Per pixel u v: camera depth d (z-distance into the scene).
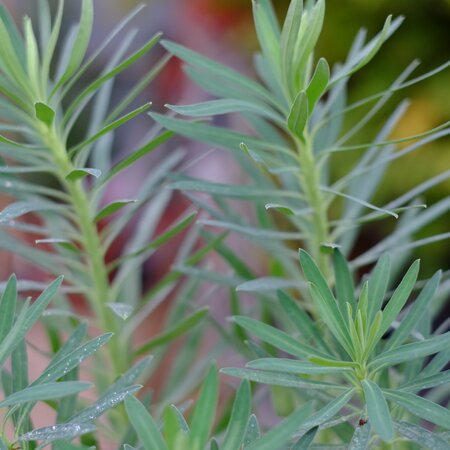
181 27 2.79
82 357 0.77
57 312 0.86
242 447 0.76
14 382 0.80
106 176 0.89
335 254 0.81
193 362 0.98
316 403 0.83
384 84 2.18
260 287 0.85
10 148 0.88
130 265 0.95
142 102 2.81
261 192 0.88
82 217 0.91
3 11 0.88
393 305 0.77
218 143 0.86
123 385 0.80
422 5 2.13
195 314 0.89
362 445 0.76
